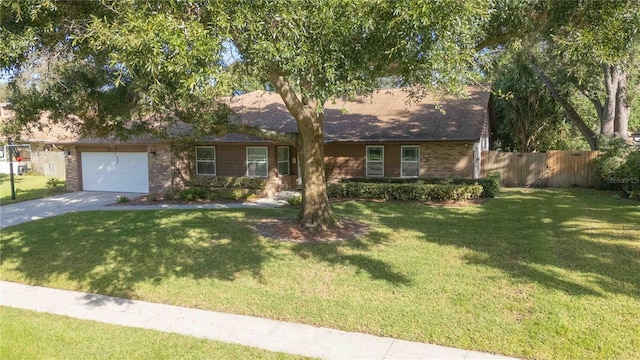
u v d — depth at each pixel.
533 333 5.09
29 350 4.89
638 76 19.69
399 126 18.91
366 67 5.21
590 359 4.52
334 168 20.08
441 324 5.41
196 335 5.32
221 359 4.68
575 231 10.12
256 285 7.00
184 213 13.49
